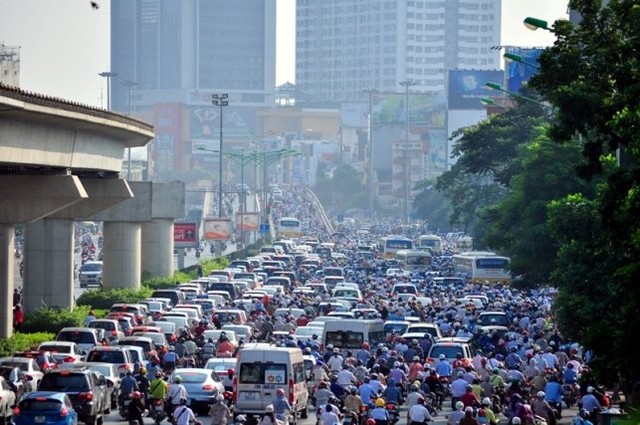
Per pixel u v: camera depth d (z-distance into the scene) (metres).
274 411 92.81
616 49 99.50
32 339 162.12
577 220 117.88
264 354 107.56
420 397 98.94
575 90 97.44
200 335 150.12
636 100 91.81
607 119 97.19
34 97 139.12
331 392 107.19
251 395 107.12
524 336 150.00
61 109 150.00
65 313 182.12
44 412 93.06
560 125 99.62
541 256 173.00
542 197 174.25
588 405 98.12
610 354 79.88
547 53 102.62
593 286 115.81
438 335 157.00
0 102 127.00
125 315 172.75
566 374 122.56
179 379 104.81
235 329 159.00
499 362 127.44
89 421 105.75
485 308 193.88
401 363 123.31
